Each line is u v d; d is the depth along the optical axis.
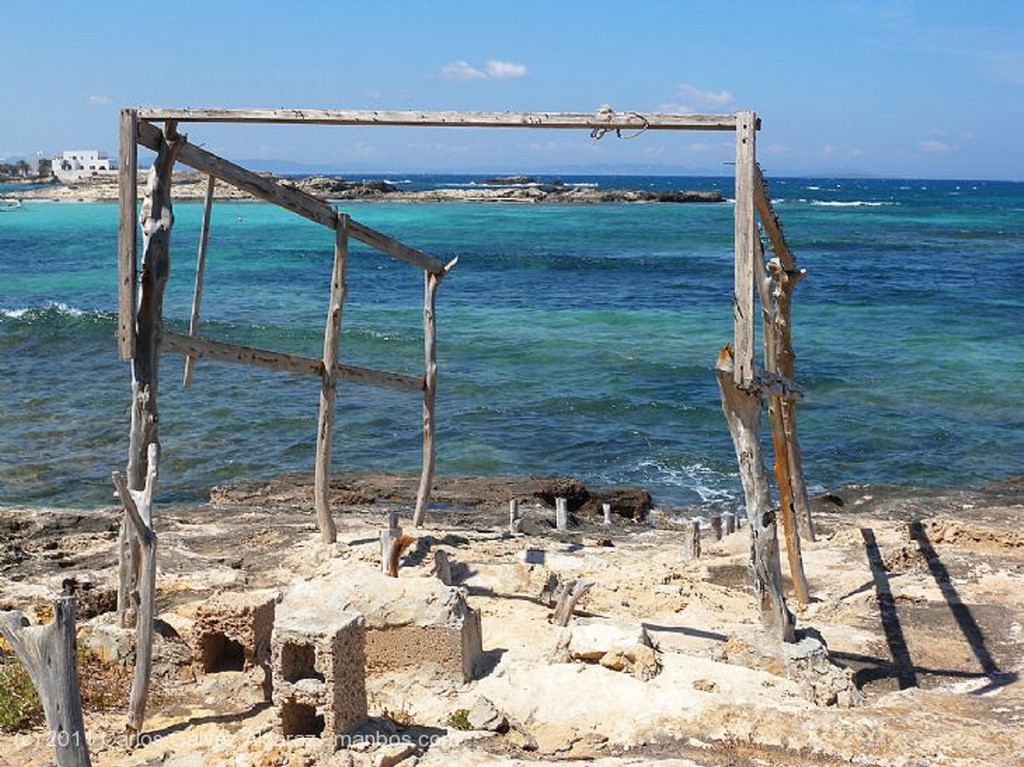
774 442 14.73
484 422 28.56
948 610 14.68
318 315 45.47
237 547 16.75
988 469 24.84
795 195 180.12
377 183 143.88
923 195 187.38
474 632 11.45
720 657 12.27
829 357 36.22
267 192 13.54
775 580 12.31
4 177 189.00
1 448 25.09
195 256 67.81
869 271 61.47
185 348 12.62
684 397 31.28
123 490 10.19
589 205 135.62
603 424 28.58
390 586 11.30
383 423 28.19
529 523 19.16
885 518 20.53
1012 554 17.25
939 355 36.47
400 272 61.53
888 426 28.06
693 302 50.34
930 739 10.36
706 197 145.12
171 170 11.83
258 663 11.23
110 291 51.47
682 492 23.59
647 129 12.01
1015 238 84.88
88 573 14.57
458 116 12.37
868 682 12.46
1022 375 33.41
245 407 29.16
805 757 10.11
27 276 56.97
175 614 12.84
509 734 10.25
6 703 10.12
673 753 10.08
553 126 12.22
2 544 16.55
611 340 40.00
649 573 15.88
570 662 11.59
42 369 33.31
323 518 15.67
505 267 65.00
